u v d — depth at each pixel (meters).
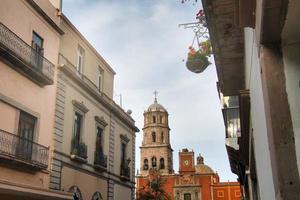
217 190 69.56
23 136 16.41
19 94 16.16
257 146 5.32
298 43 2.87
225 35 6.60
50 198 17.28
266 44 2.92
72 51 21.77
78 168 21.12
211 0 5.59
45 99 18.19
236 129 13.76
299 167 2.64
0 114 14.90
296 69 2.82
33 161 16.25
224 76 8.45
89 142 22.88
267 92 2.86
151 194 48.38
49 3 19.39
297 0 2.46
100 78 26.06
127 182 29.34
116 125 27.69
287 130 2.74
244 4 3.28
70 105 20.67
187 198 70.38
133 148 31.41
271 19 2.66
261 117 3.82
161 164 74.50
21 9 16.86
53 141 18.56
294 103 2.78
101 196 24.11
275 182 2.79
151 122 77.81
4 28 15.16
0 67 15.01
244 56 6.95
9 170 15.04
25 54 16.27
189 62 7.39
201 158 77.62
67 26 21.22
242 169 14.55
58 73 19.52
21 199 16.09
